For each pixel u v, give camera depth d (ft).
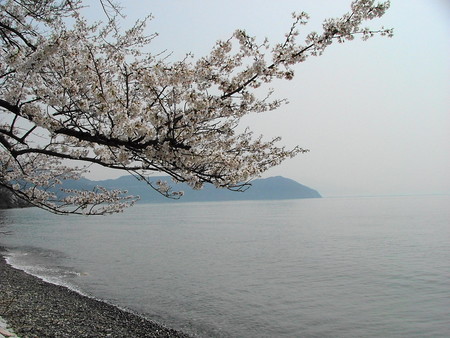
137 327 42.93
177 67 16.52
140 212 478.18
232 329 44.14
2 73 18.79
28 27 19.79
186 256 103.09
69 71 15.97
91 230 196.13
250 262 91.66
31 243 135.85
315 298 57.67
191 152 15.08
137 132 15.15
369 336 42.14
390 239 134.00
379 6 14.07
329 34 14.73
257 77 15.96
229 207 640.99
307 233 165.78
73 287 64.59
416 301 55.16
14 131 24.44
